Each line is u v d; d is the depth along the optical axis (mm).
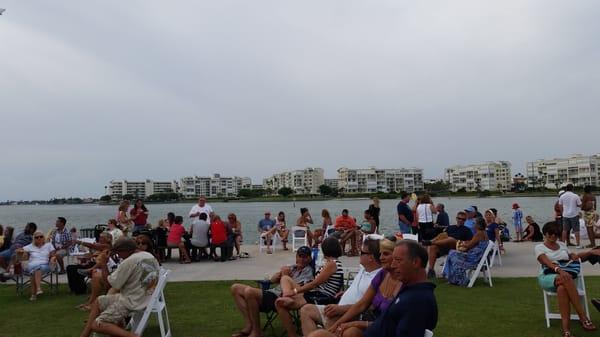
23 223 58469
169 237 14805
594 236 15656
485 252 9938
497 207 77188
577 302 6473
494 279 10695
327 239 6512
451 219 48406
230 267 13656
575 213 16078
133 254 6582
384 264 4973
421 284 3865
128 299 6281
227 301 9148
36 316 8266
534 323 7098
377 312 5027
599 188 142000
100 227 15539
